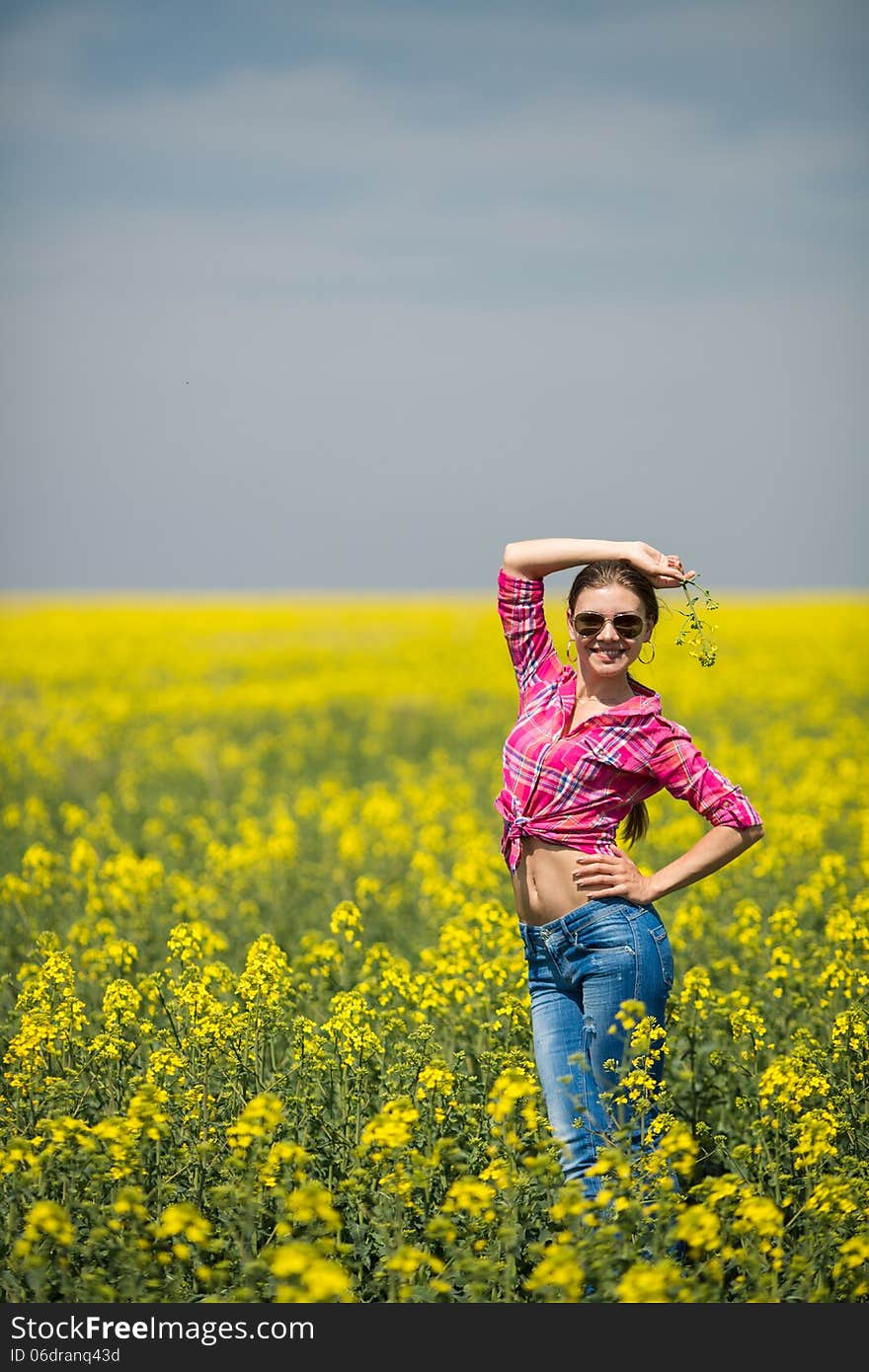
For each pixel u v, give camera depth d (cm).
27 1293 547
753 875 1230
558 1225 574
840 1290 528
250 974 750
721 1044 802
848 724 2581
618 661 595
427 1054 704
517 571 636
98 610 7662
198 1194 598
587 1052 599
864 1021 713
